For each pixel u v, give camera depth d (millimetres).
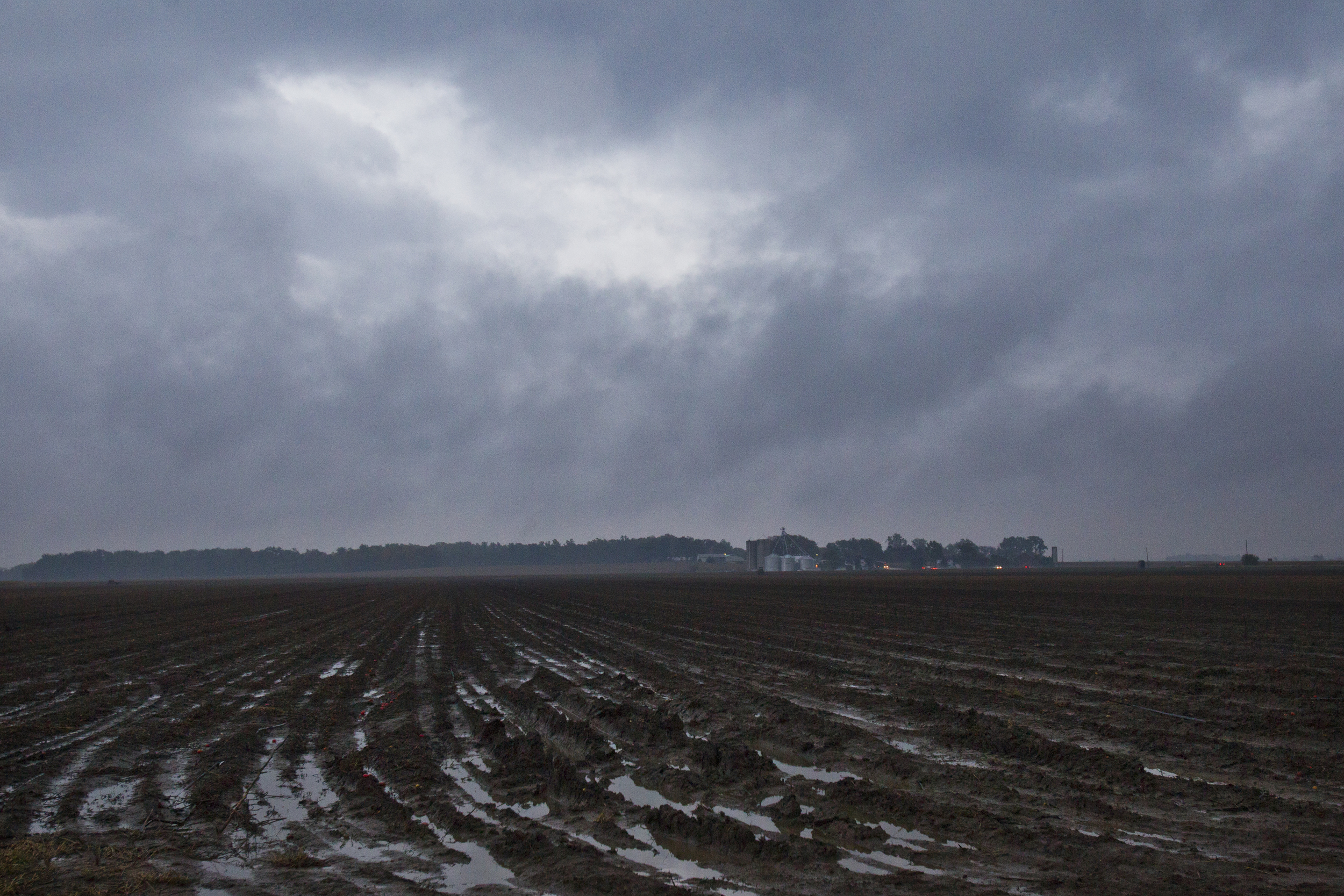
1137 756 13227
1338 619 39188
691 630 36688
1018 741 13664
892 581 115062
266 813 11141
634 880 8297
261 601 75062
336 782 12719
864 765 13000
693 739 15117
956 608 50281
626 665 25328
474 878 8688
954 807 10531
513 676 23891
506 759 13703
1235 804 10516
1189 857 8680
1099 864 8508
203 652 31312
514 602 66062
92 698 20594
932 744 14297
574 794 11570
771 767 12883
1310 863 8477
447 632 39031
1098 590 73688
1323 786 11320
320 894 8273
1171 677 21406
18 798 11773
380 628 42062
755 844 9250
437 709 18609
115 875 8781
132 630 42250
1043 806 10625
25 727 16406
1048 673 22344
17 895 8188
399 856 9406
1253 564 189625
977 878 8258
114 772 13461
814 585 101188
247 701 20156
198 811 11188
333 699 20266
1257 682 20328
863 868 8617
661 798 11695
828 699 18609
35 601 77250
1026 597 62500
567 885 8414
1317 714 15812
